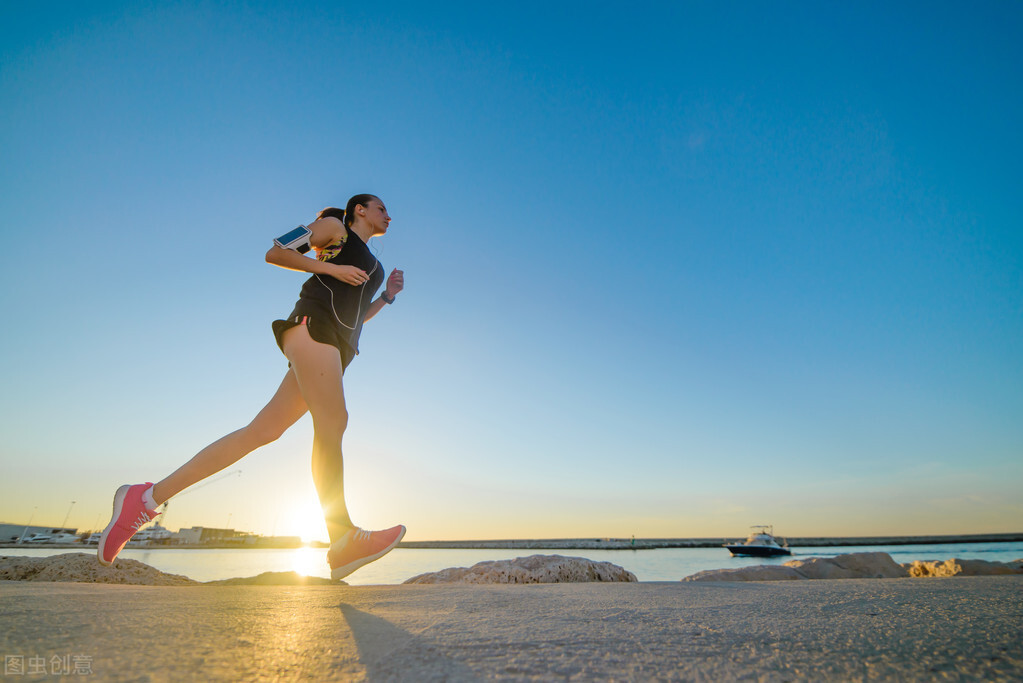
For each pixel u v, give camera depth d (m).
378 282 2.39
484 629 1.16
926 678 0.78
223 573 21.08
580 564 3.80
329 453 1.95
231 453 2.02
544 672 0.80
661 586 2.31
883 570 5.17
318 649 0.96
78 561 2.90
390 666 0.84
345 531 1.93
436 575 3.68
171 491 1.94
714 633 1.11
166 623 1.17
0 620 1.13
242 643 1.00
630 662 0.87
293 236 2.08
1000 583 2.50
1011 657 0.90
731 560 49.88
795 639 1.05
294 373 2.11
